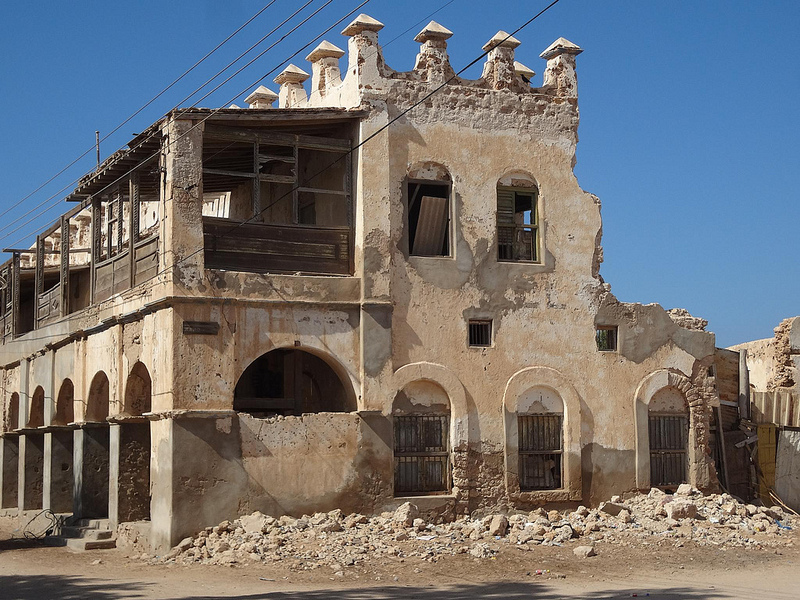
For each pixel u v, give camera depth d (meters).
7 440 34.94
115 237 31.17
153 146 23.56
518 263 25.34
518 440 24.86
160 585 18.20
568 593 17.17
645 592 17.20
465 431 24.31
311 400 26.00
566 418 25.30
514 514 24.47
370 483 23.27
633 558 20.69
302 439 22.78
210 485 21.83
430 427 24.27
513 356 25.00
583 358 25.66
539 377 25.12
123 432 24.50
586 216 26.14
